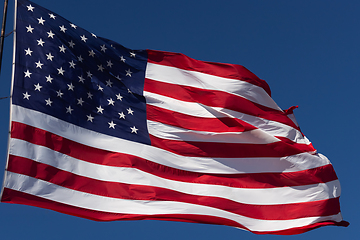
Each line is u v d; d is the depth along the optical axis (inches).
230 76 787.4
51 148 585.0
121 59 727.7
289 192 735.7
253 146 748.0
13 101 579.2
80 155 609.0
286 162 748.6
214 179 707.4
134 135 671.1
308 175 746.8
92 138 632.4
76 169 597.3
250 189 721.6
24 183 549.6
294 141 794.8
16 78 595.8
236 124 750.5
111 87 687.7
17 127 568.4
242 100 782.5
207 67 784.9
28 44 629.9
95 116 649.6
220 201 695.1
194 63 780.6
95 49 698.2
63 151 595.5
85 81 660.1
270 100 808.3
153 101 722.2
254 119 784.9
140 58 750.5
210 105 760.3
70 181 585.3
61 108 615.5
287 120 805.2
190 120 734.5
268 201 721.6
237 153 737.6
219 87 776.3
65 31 673.0
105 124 653.3
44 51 636.1
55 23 669.3
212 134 736.3
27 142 569.0
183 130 722.2
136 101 705.6
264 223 709.9
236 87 783.7
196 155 714.2
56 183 573.0
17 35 627.8
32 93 599.5
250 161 738.8
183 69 768.9
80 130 624.1
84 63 671.8
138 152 664.4
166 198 654.5
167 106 729.6
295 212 724.7
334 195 750.5
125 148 654.5
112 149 641.0
